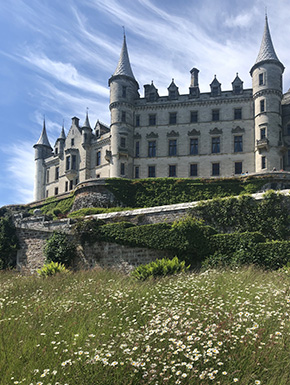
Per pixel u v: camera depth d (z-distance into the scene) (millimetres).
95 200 48062
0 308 10836
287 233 24375
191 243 24016
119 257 26297
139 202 47375
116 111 58094
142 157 57156
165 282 14398
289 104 56250
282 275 14586
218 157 54656
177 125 57000
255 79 54906
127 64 60875
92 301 11102
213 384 6223
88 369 6598
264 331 7609
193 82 60531
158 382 6293
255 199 25594
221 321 7902
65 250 27750
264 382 6355
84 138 65562
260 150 52375
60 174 69625
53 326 8820
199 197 45969
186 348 6875
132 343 7090
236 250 22750
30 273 28484
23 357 7156
